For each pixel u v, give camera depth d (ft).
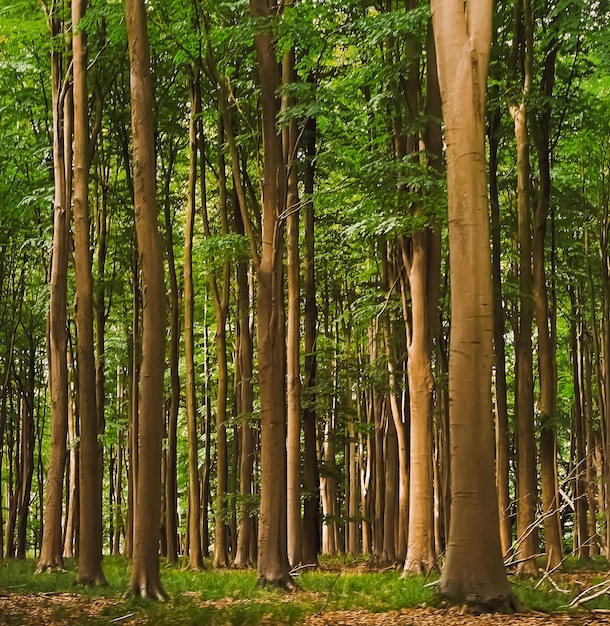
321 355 73.46
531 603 32.60
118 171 82.38
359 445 106.73
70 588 43.78
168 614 32.63
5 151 68.80
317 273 86.28
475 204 32.42
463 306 32.22
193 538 64.08
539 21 61.62
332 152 56.24
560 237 73.36
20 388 100.22
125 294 89.15
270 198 45.96
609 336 69.46
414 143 57.52
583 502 76.33
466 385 31.89
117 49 64.28
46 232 76.89
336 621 30.37
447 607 30.86
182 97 73.05
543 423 54.13
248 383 73.00
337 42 59.31
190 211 65.67
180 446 113.39
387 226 51.42
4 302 91.71
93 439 47.62
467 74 32.76
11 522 103.19
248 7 55.21
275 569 43.62
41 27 64.64
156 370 40.04
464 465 31.71
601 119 61.52
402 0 59.11
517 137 55.42
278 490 44.14
